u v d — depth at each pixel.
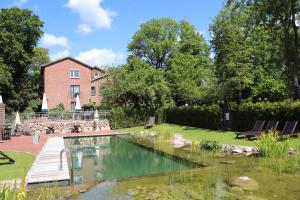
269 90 33.75
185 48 47.47
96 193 9.49
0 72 43.78
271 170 11.38
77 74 54.69
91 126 35.81
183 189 9.53
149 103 40.75
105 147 22.45
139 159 16.78
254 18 27.53
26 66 49.56
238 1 27.95
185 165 14.00
